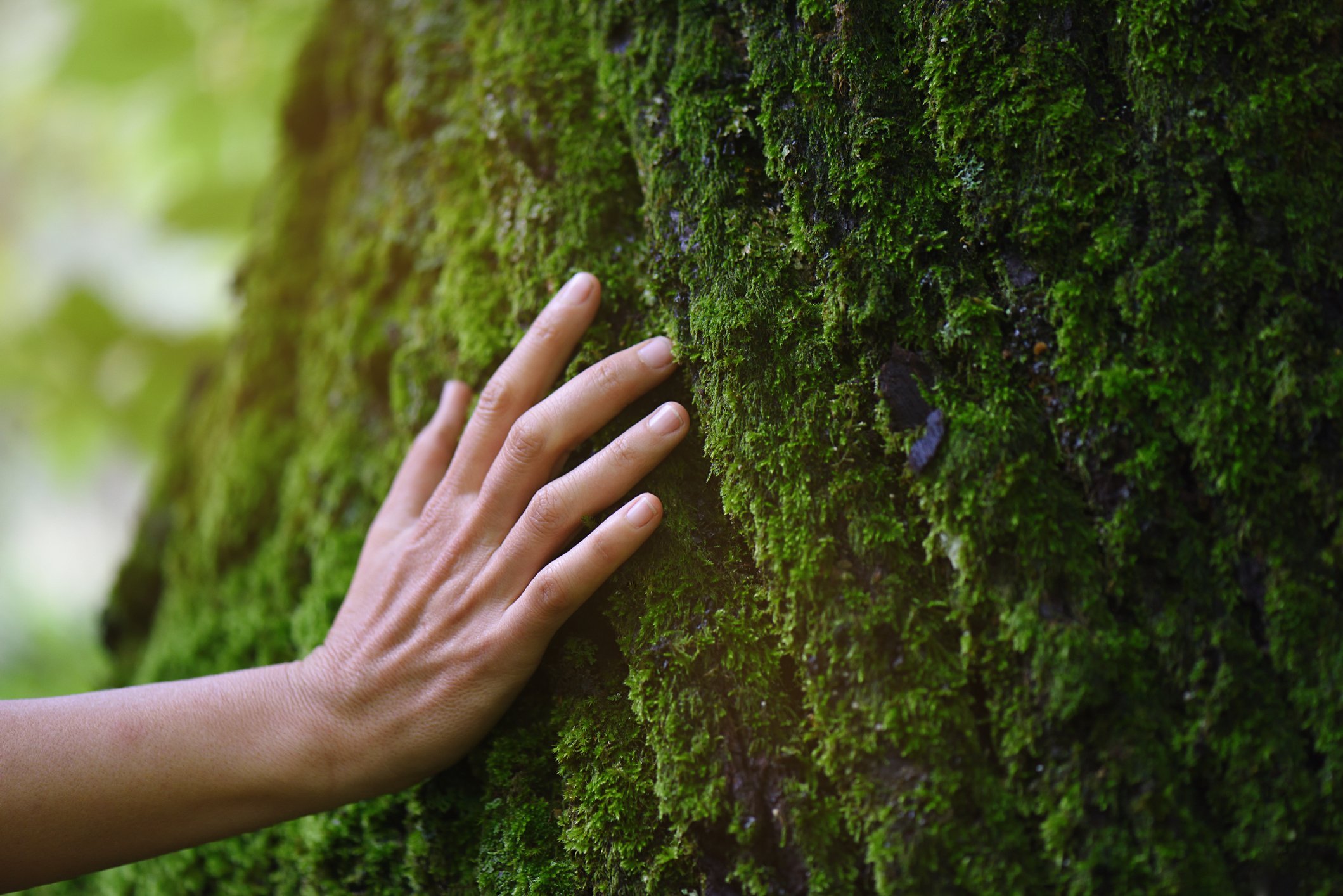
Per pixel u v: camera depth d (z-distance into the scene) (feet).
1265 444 3.96
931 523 4.01
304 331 4.80
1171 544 3.97
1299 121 3.99
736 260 4.11
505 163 4.35
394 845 4.30
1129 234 4.00
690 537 4.12
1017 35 4.03
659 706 4.09
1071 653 3.95
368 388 4.59
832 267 4.07
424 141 4.53
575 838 4.12
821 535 4.04
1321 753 3.93
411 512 4.32
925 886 3.95
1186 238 3.99
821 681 4.02
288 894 4.41
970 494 3.99
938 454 4.01
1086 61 4.03
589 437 4.20
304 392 4.76
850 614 4.01
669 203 4.17
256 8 5.49
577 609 4.16
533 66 4.33
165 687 4.18
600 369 4.16
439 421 4.36
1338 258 3.98
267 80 5.48
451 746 4.17
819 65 4.09
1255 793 3.93
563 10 4.34
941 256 4.04
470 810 4.26
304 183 4.84
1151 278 3.98
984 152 4.03
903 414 4.03
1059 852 3.94
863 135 4.06
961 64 4.04
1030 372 4.01
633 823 4.09
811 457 4.05
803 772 4.03
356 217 4.67
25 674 9.66
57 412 6.66
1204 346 3.98
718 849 4.05
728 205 4.13
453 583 4.17
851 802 4.00
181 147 5.49
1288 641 3.94
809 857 4.00
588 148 4.28
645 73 4.21
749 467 4.08
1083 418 3.99
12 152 7.07
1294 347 3.97
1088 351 3.99
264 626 4.63
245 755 4.15
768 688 4.06
